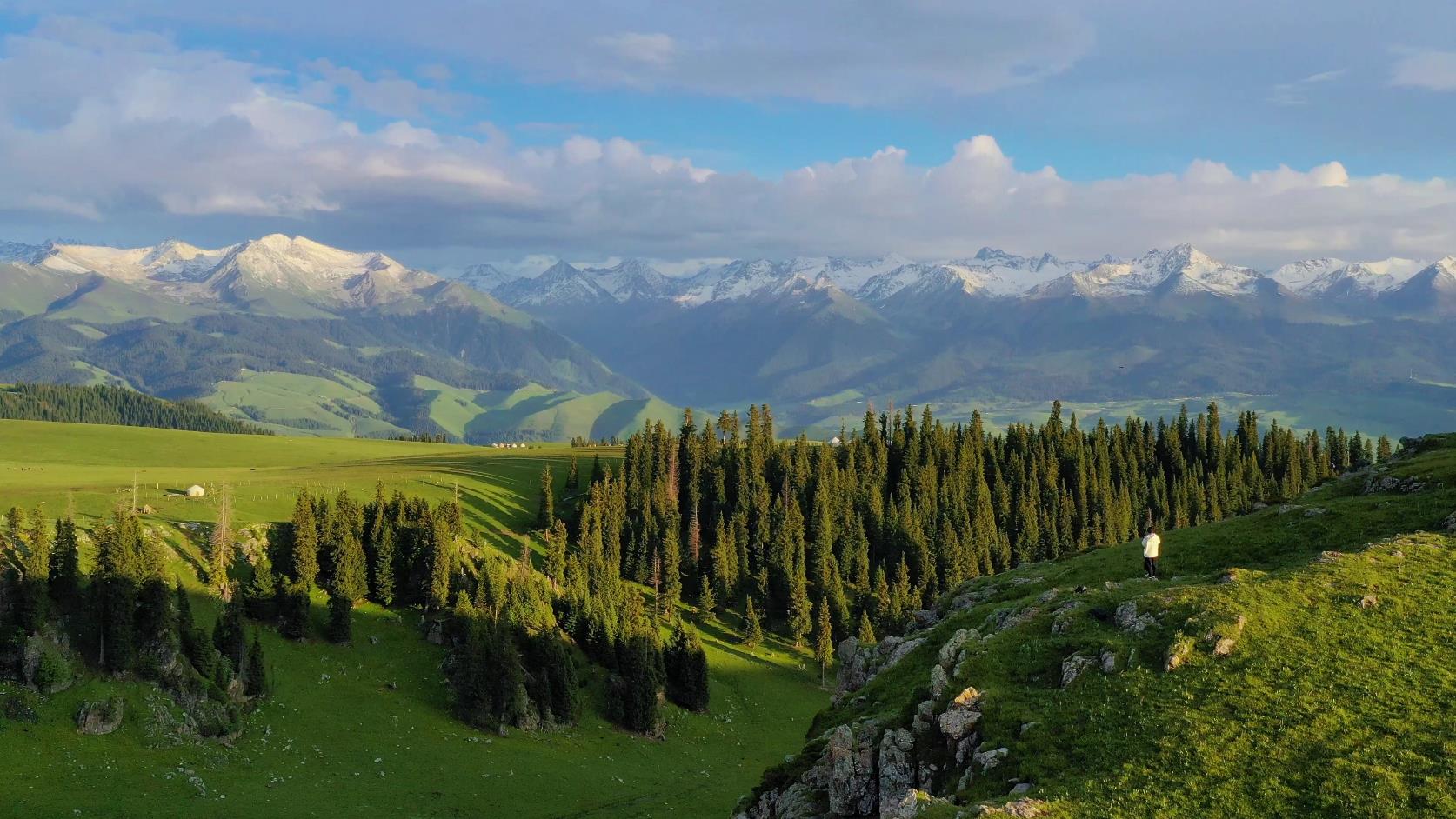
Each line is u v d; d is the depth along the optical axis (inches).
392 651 5329.7
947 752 1888.5
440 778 4210.1
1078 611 2206.0
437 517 6136.8
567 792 4352.9
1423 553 2162.9
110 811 3245.6
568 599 6254.9
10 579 3956.7
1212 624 1899.6
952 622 2913.4
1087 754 1652.3
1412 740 1520.7
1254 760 1536.7
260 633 4972.9
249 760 3976.4
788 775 2335.1
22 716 3567.9
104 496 6491.1
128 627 3988.7
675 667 6072.8
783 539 7810.0
